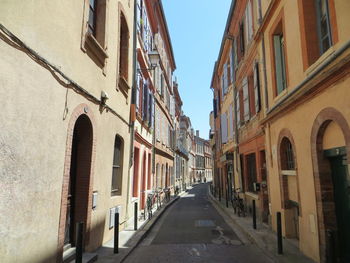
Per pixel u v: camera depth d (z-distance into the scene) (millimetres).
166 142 24359
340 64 4523
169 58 27141
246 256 6617
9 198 3586
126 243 7566
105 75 7465
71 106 5383
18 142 3766
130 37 10672
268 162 9344
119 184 9406
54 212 4703
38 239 4223
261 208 10695
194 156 63000
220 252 6992
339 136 5188
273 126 8773
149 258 6535
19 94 3789
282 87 8445
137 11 12375
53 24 4730
